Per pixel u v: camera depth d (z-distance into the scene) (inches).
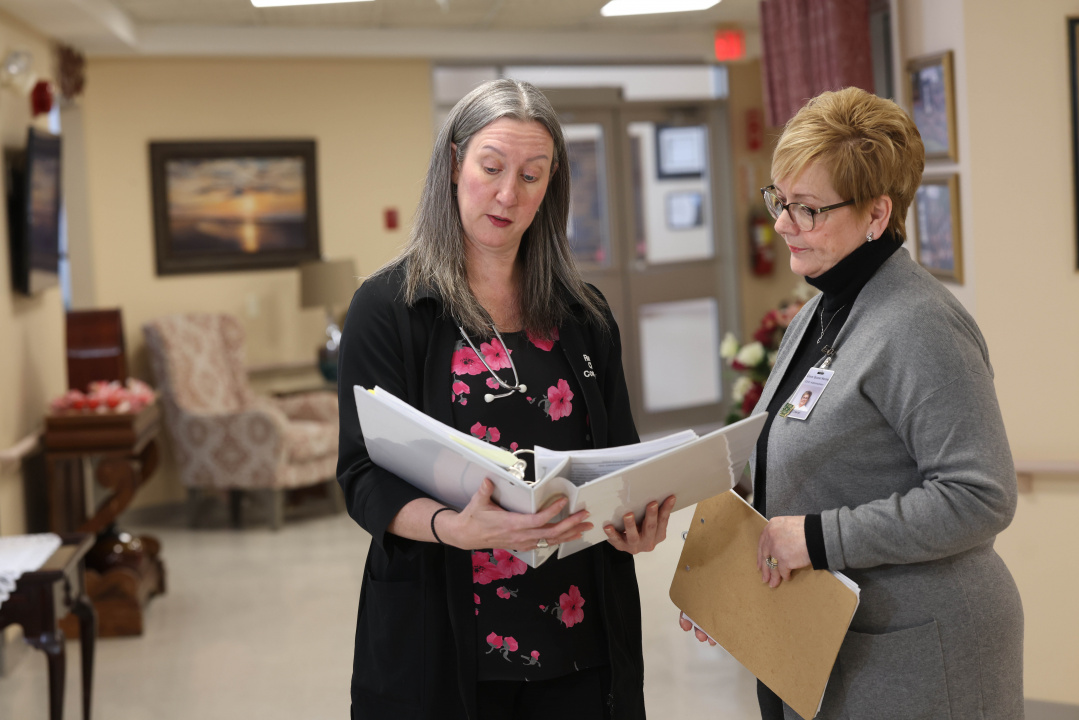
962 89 114.9
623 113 303.7
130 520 245.9
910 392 55.6
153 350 239.5
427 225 64.8
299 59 268.2
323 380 277.4
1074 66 109.6
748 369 151.9
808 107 60.4
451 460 52.9
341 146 274.7
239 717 134.9
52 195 183.9
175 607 181.0
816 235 59.1
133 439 169.8
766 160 314.7
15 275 170.1
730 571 64.1
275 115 267.3
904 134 58.3
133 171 253.0
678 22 274.1
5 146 169.5
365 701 63.0
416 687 60.8
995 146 113.3
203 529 236.1
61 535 126.3
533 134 61.4
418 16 247.1
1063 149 111.2
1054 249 112.7
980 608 57.4
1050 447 114.5
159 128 255.3
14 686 148.2
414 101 281.0
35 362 180.9
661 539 58.9
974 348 56.5
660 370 314.8
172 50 241.6
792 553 57.9
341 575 197.3
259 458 228.8
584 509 52.9
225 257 263.1
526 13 249.3
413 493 58.3
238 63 262.4
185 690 144.3
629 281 308.0
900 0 128.2
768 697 66.7
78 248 248.5
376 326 62.7
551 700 64.0
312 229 272.2
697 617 67.7
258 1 212.5
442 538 55.0
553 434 64.4
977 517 53.8
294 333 273.3
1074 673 113.9
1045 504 113.3
